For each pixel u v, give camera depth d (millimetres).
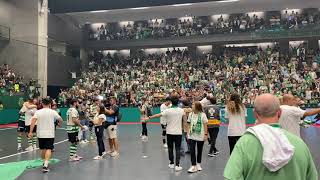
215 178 7238
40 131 8000
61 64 30125
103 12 31594
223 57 30094
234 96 7441
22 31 27031
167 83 27078
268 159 2086
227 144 12703
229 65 28547
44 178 7395
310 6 30469
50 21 29234
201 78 27141
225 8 31359
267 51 29250
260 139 2152
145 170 8164
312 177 2234
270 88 23766
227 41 30250
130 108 25359
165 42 31625
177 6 30516
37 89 25891
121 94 26234
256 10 31500
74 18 33062
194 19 33094
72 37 32062
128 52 34812
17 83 25312
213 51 32500
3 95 23406
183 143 11031
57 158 9922
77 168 8453
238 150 2215
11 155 10453
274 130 2186
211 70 27984
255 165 2141
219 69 27953
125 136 15828
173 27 32812
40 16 26953
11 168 8430
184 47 33594
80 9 30078
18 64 27016
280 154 2094
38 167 8578
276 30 28141
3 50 27297
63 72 30344
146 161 9367
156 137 15430
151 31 32969
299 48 28984
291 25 28844
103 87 28375
